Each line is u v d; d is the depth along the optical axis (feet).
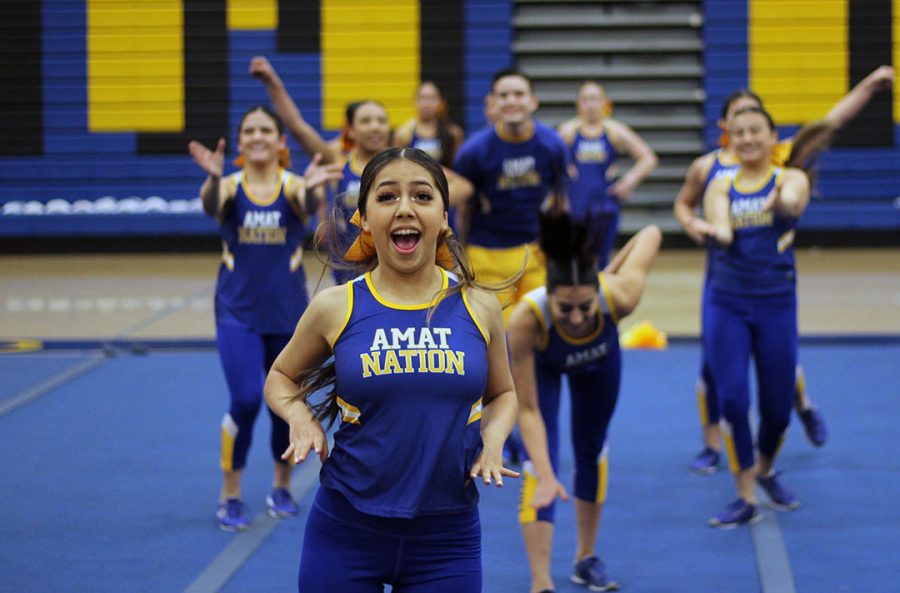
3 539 21.89
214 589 19.30
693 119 62.69
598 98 43.32
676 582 19.84
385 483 11.78
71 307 45.62
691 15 62.69
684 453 28.02
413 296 12.04
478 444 12.14
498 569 20.49
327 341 12.09
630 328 41.88
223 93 62.18
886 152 61.41
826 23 61.93
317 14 62.28
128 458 27.43
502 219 28.58
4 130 61.72
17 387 34.50
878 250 61.31
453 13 62.44
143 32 61.72
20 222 61.21
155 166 61.72
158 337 39.99
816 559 20.81
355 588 11.98
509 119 27.84
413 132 41.75
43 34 61.67
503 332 12.48
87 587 19.39
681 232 62.03
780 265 22.62
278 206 22.81
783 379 22.81
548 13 63.10
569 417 31.32
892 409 31.65
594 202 43.01
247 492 24.93
